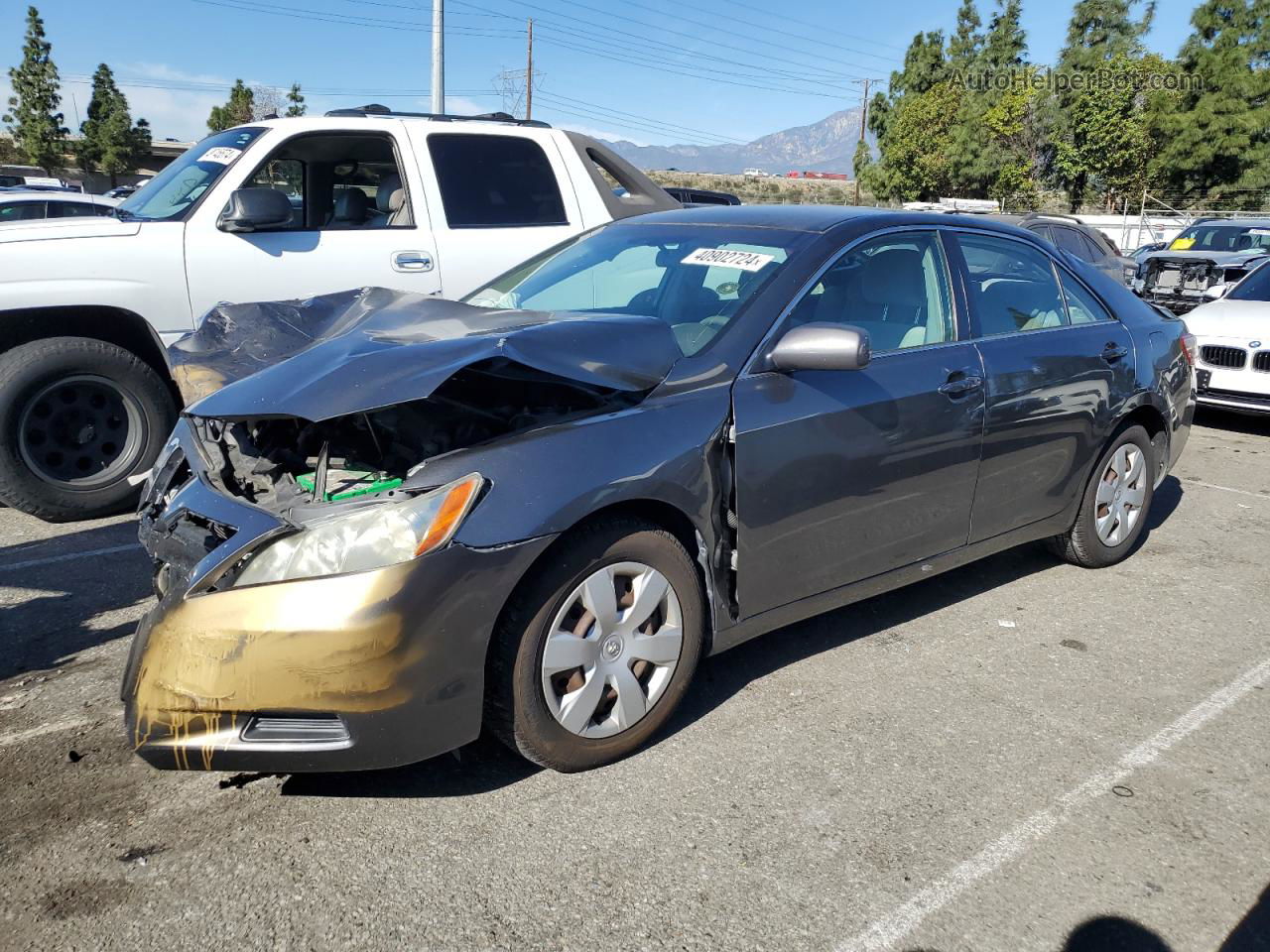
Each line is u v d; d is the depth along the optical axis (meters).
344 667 2.42
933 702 3.43
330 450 3.02
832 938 2.30
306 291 5.61
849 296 3.57
